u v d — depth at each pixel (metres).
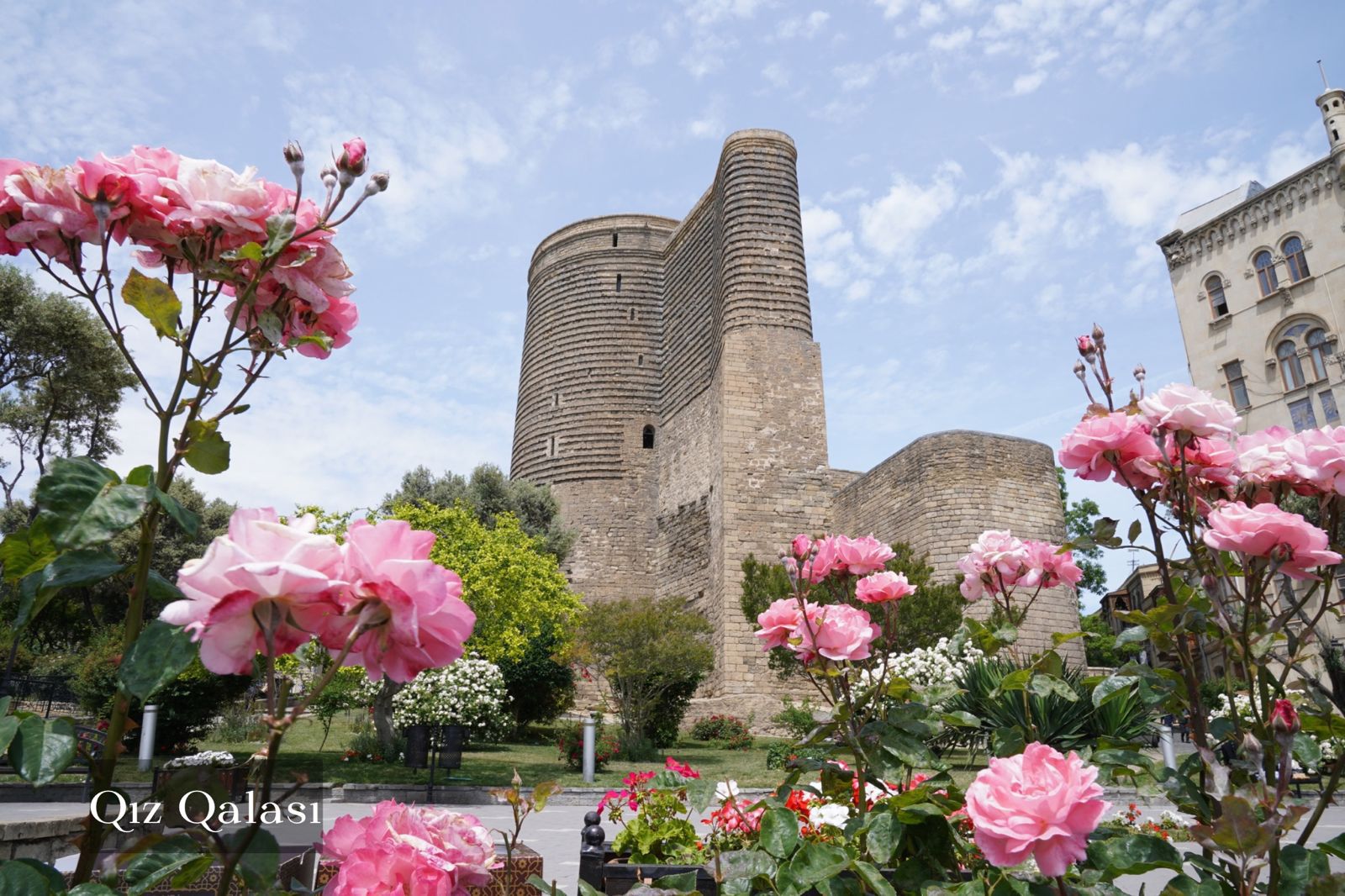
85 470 1.56
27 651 28.22
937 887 2.33
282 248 1.76
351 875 1.57
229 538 1.27
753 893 2.78
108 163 1.73
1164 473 2.55
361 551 1.29
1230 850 1.90
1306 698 2.51
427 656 1.37
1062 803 1.70
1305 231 34.97
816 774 8.07
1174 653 2.56
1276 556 2.13
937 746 9.41
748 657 31.97
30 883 1.45
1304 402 34.25
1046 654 2.96
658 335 46.72
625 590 41.88
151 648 1.48
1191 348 38.16
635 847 4.82
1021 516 29.30
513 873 4.99
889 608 3.43
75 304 27.06
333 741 21.27
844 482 36.19
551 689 25.69
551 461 45.50
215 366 1.86
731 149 39.25
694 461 39.84
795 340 36.81
